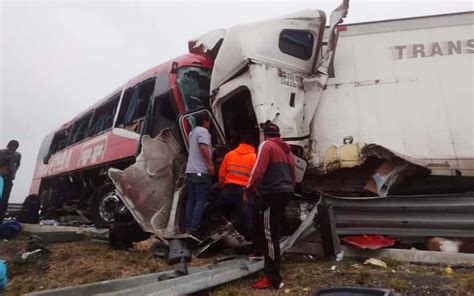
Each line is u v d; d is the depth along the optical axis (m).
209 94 6.27
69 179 10.20
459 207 4.23
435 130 4.91
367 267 4.12
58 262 5.04
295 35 5.56
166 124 6.14
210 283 3.61
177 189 5.45
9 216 9.83
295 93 5.40
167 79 6.21
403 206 4.43
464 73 5.04
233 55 5.41
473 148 4.75
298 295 3.54
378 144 4.93
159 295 3.16
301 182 5.25
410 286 3.51
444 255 4.10
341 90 5.43
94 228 7.13
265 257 3.78
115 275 4.45
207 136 5.16
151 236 5.58
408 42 5.39
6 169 7.34
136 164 5.38
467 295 3.28
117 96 8.21
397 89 5.21
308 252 4.70
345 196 5.22
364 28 5.62
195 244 4.96
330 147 5.22
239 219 5.05
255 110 5.07
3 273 3.39
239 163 4.96
